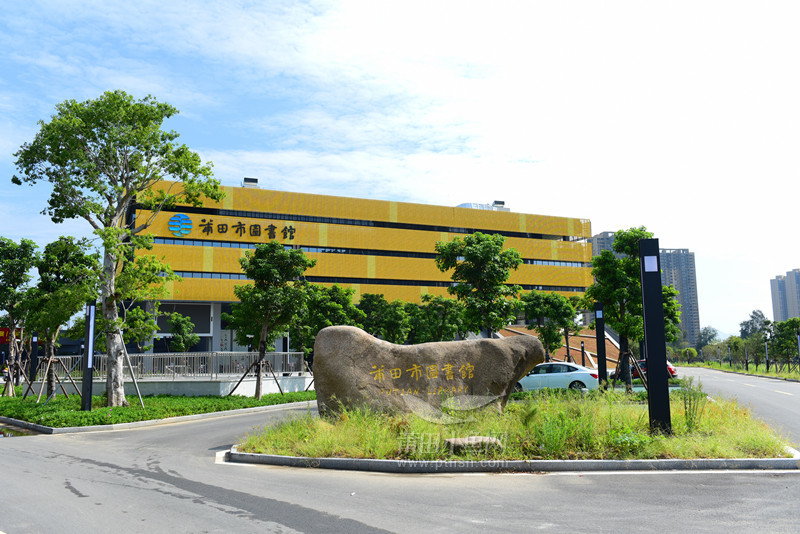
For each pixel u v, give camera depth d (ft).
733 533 18.45
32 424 56.85
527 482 26.20
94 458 36.35
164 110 73.77
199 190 77.10
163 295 75.41
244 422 58.08
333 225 233.96
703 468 28.86
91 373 63.16
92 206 69.97
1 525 20.04
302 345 143.74
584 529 18.90
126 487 26.48
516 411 39.86
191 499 23.70
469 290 87.15
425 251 251.60
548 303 140.46
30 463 34.45
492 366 46.62
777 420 50.29
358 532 18.78
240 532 18.93
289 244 223.30
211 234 208.44
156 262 71.97
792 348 167.73
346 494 24.22
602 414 37.01
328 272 230.48
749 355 224.53
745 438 31.96
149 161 73.92
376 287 238.48
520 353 47.14
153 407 66.49
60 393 86.28
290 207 226.99
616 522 19.69
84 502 23.40
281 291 85.46
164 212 201.26
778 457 29.50
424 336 177.58
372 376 45.62
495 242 88.07
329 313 146.92
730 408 42.55
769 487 24.70
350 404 45.09
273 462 32.63
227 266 207.62
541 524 19.49
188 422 60.85
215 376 87.76
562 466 28.81
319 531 18.92
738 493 23.70
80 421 55.21
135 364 85.35
